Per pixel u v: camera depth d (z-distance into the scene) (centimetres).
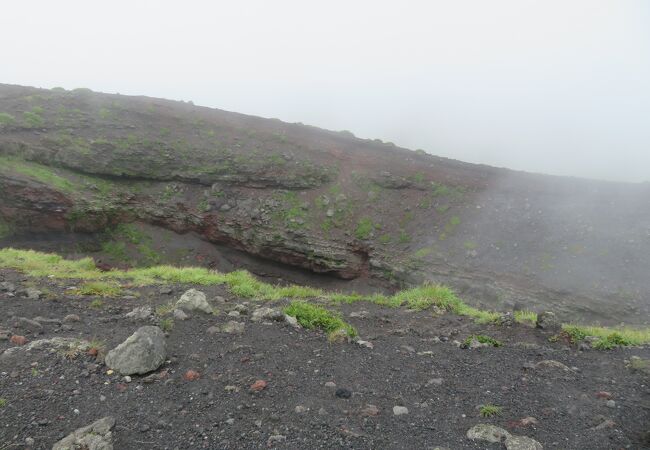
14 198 1889
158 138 2500
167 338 603
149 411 411
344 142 2936
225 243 2330
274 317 742
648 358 683
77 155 2181
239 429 397
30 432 355
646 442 410
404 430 419
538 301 1747
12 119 2161
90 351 510
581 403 498
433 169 2667
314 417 429
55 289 818
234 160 2497
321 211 2416
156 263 2139
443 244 2202
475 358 659
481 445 395
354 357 614
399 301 1074
